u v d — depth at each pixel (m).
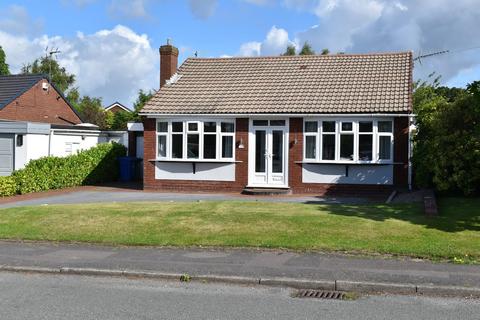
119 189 23.83
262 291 8.64
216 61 26.45
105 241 12.17
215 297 8.28
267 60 25.91
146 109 22.89
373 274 9.09
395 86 21.86
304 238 11.71
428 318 7.16
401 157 20.66
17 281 9.39
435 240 11.30
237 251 11.05
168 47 26.66
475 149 15.97
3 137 24.39
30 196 21.36
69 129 27.64
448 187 16.67
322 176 21.45
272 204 16.73
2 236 12.80
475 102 15.37
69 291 8.68
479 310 7.51
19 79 35.78
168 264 10.06
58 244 12.14
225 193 21.97
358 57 24.84
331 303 7.95
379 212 14.69
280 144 21.97
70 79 60.41
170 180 23.08
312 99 21.97
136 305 7.84
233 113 21.95
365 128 20.97
